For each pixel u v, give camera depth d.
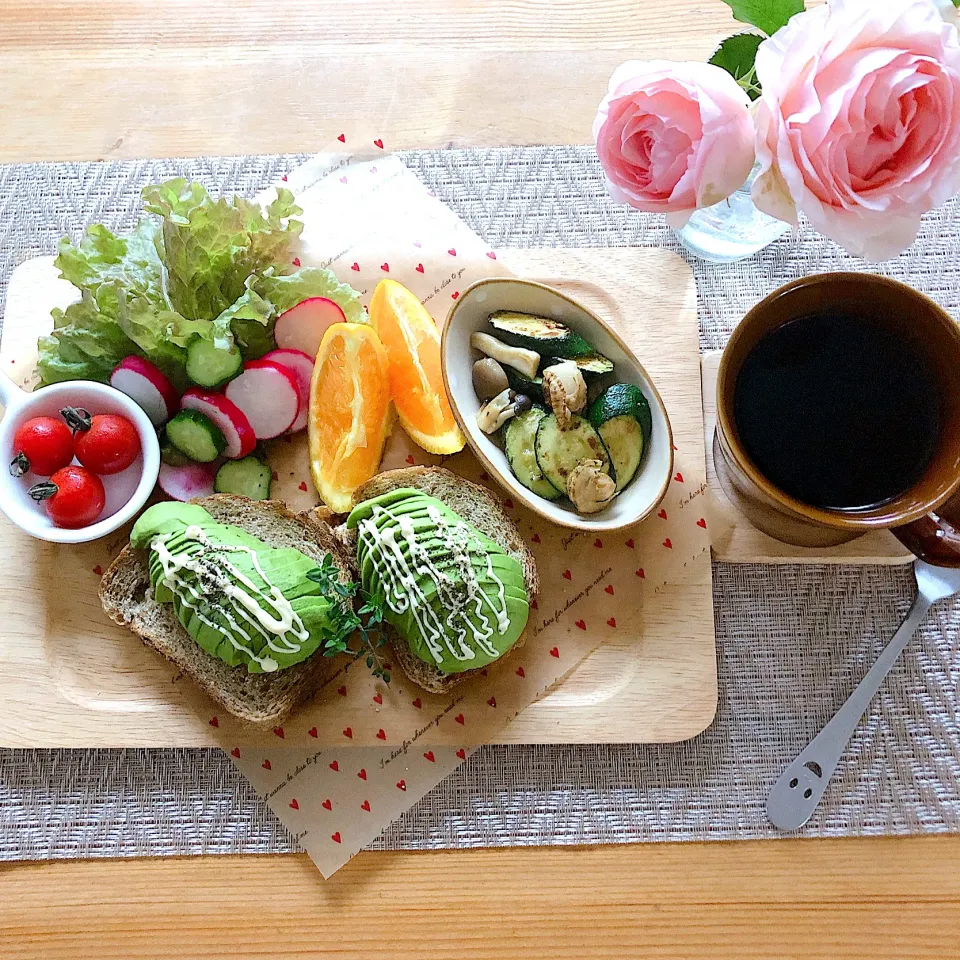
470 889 0.51
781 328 0.48
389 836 0.51
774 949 0.50
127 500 0.53
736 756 0.52
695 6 0.59
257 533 0.53
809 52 0.41
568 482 0.51
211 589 0.49
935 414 0.47
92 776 0.52
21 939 0.50
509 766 0.52
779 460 0.48
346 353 0.53
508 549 0.52
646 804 0.51
